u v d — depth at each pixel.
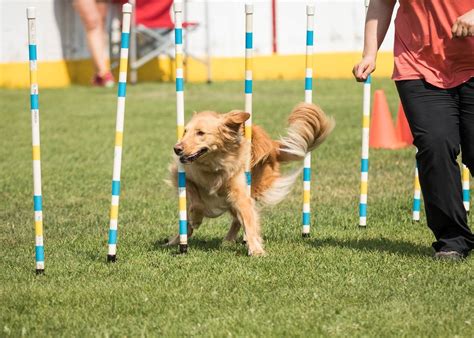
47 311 7.88
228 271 9.23
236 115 10.02
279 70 36.78
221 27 36.34
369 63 9.57
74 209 13.35
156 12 33.78
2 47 33.78
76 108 27.55
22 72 34.12
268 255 9.99
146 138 21.12
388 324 7.27
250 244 10.09
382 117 19.11
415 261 9.47
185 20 35.81
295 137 10.98
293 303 7.96
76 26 35.19
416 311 7.62
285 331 7.14
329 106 26.12
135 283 8.79
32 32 8.78
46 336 7.19
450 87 9.11
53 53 34.69
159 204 13.58
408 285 8.47
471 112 9.12
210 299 8.18
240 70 36.81
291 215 12.59
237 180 10.27
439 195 9.23
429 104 9.16
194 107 26.73
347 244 10.62
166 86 33.81
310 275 8.96
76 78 35.56
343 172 16.11
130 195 14.44
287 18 36.53
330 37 36.50
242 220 10.25
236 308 7.88
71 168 17.12
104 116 25.50
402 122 19.39
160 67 36.31
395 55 9.49
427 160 9.19
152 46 35.94
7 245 10.88
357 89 30.84
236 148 10.23
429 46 9.15
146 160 17.97
